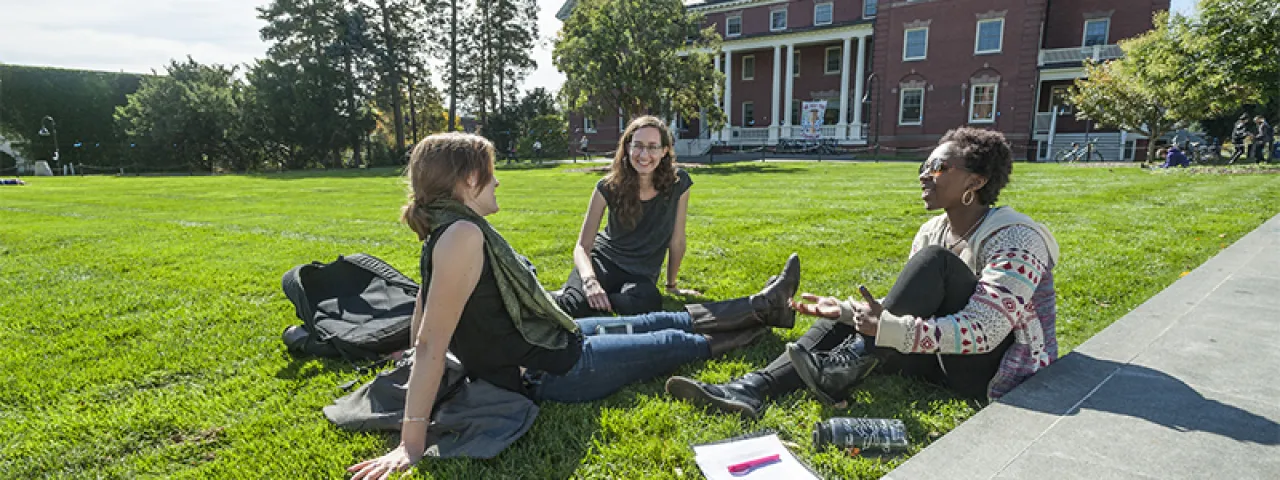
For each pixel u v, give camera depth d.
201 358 2.95
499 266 1.96
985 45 27.45
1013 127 27.23
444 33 41.81
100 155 40.00
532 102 47.16
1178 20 14.69
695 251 5.66
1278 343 2.37
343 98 38.69
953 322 1.86
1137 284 3.96
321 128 37.34
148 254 6.05
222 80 41.97
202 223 8.83
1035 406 1.88
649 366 2.43
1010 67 26.97
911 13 28.97
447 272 1.79
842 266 4.87
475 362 2.11
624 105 23.73
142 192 16.34
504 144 43.66
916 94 29.47
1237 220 6.46
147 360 2.94
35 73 37.78
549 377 2.27
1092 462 1.58
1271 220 5.64
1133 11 26.12
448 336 1.85
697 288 4.31
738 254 5.49
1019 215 2.01
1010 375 2.05
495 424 2.00
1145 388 1.98
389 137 52.62
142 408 2.39
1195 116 16.80
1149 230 6.08
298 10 37.31
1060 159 25.95
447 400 2.12
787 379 2.28
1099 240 5.57
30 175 34.34
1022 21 26.47
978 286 1.92
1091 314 3.36
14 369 2.85
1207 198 8.62
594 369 2.29
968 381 2.16
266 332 3.36
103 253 6.17
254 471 1.91
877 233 6.52
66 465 2.03
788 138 33.09
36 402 2.51
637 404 2.27
